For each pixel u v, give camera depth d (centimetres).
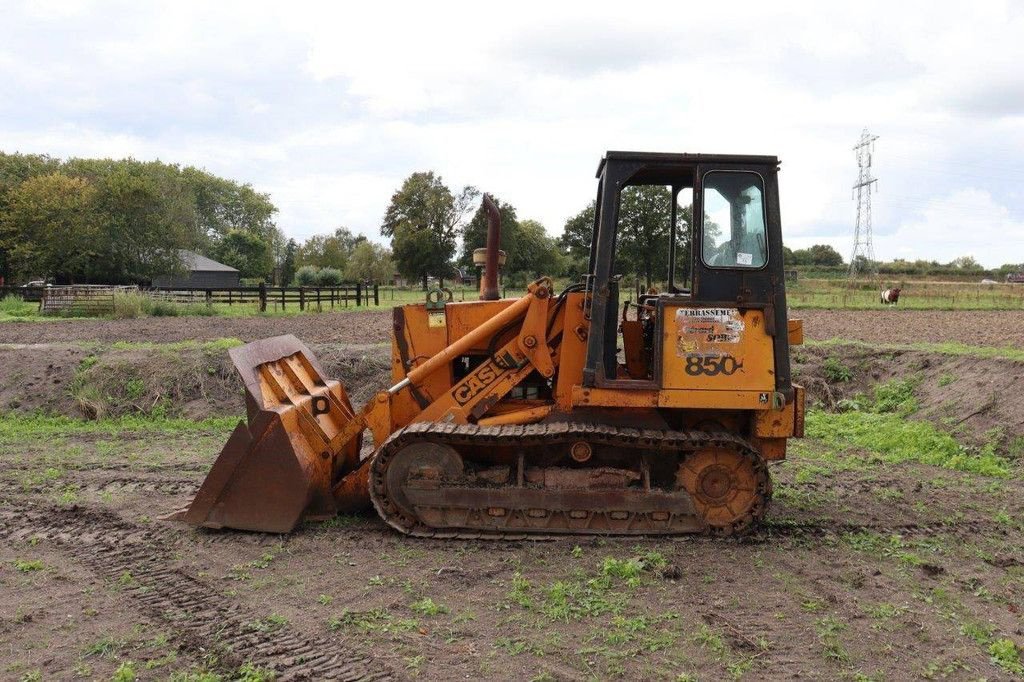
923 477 812
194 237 4300
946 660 414
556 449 605
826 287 4628
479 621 452
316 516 632
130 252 3900
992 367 1052
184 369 1180
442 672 394
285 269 9075
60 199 3838
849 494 738
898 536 608
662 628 444
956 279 6488
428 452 594
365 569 532
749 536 595
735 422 620
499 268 680
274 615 457
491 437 579
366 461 641
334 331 1920
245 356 620
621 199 612
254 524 602
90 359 1204
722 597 488
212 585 505
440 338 648
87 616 459
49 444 945
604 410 602
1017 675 400
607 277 581
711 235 571
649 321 637
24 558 554
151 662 403
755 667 403
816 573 530
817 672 399
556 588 487
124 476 782
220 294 3441
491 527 593
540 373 630
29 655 413
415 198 5081
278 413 601
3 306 2781
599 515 593
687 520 591
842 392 1197
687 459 589
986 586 519
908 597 496
